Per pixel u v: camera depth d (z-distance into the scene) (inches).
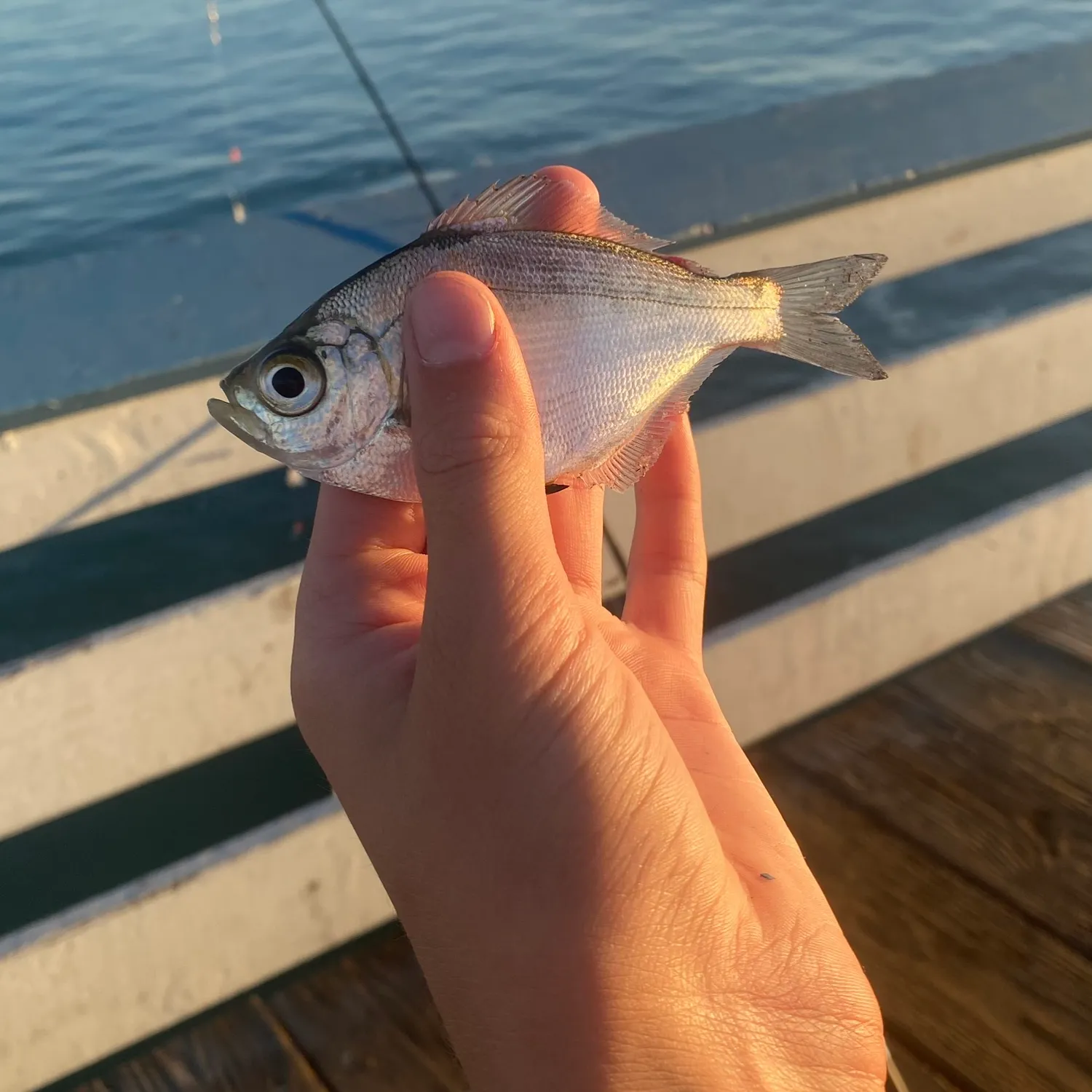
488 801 7.7
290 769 21.4
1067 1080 12.4
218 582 26.3
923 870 15.2
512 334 7.6
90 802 14.1
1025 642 19.5
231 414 9.9
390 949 15.3
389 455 9.9
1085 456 31.0
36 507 13.4
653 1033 7.6
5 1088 13.7
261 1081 13.7
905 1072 12.7
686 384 11.2
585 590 12.2
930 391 18.5
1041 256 37.0
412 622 9.2
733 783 9.9
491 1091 7.9
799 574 26.7
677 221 16.5
